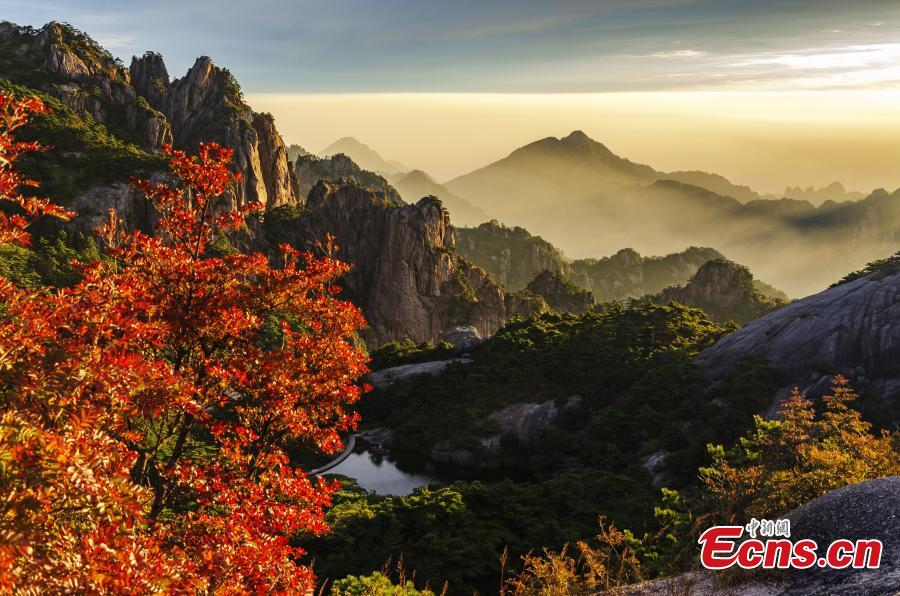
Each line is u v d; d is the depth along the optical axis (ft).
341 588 81.15
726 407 253.24
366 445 313.73
